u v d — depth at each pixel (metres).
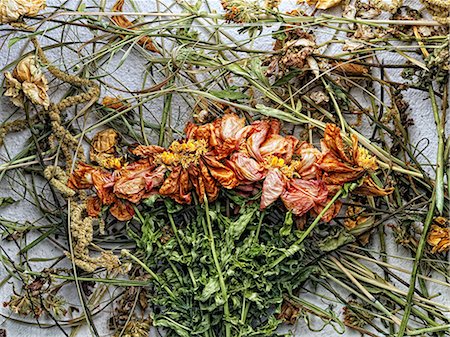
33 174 0.48
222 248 0.45
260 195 0.45
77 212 0.46
